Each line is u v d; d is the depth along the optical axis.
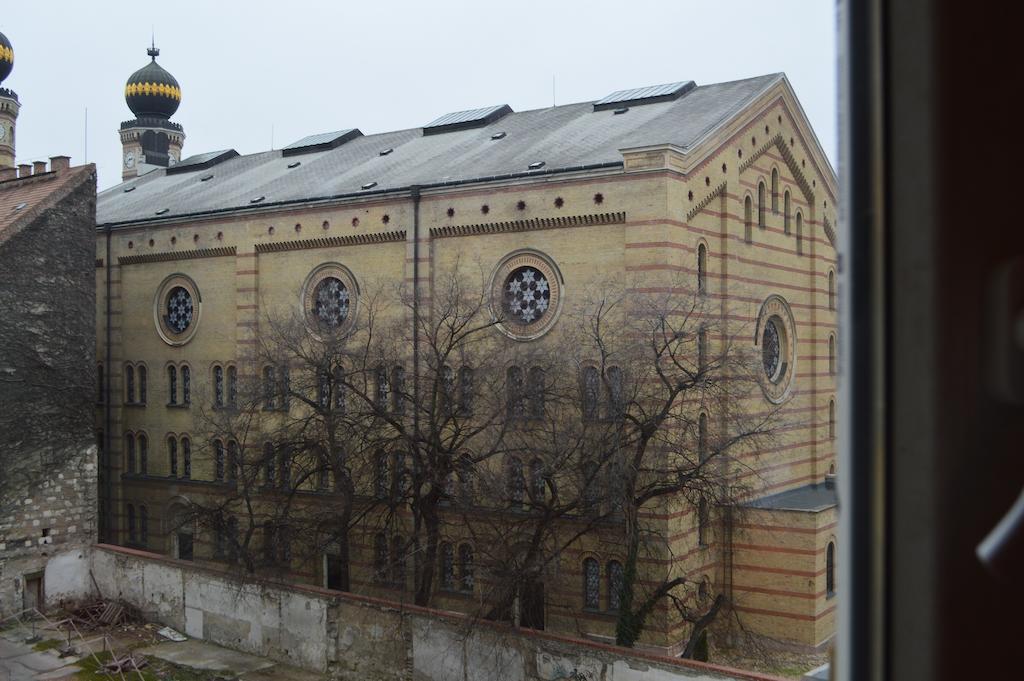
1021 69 1.51
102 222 44.91
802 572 30.53
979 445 1.47
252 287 38.62
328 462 31.80
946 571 1.51
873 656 1.67
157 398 42.69
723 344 30.75
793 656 30.39
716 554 31.80
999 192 1.51
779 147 35.66
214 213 39.75
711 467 27.20
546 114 40.78
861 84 1.73
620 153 28.89
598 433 25.20
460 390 28.89
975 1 1.53
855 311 1.74
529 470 27.75
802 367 37.16
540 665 23.94
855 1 1.75
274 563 33.78
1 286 32.88
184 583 32.09
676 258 28.80
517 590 25.00
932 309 1.55
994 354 1.42
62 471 34.44
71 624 32.12
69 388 34.78
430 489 28.27
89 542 35.09
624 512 24.98
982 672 1.48
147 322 43.03
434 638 25.83
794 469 36.25
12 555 32.78
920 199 1.57
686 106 34.66
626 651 22.59
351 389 29.95
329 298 36.94
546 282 31.08
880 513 1.64
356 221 35.41
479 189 32.06
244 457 34.69
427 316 31.62
